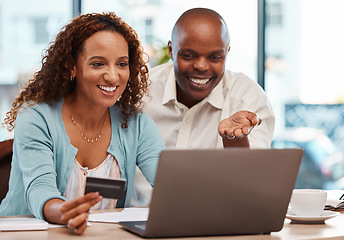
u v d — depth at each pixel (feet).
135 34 7.22
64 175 6.84
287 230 5.34
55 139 6.77
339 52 17.48
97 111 7.03
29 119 6.68
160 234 4.77
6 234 4.99
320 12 17.29
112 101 6.82
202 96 8.62
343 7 17.25
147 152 7.59
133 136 7.51
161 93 9.60
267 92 17.29
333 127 17.34
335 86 17.29
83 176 7.04
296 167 5.04
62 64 6.88
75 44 6.81
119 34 6.89
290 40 17.40
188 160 4.62
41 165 6.29
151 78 9.75
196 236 4.91
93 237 4.84
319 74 17.39
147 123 7.74
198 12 8.43
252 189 4.90
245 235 5.05
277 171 4.96
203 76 8.33
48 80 6.96
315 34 17.42
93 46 6.68
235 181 4.82
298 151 5.01
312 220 5.69
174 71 8.75
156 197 4.63
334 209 6.56
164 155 4.54
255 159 4.84
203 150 4.65
